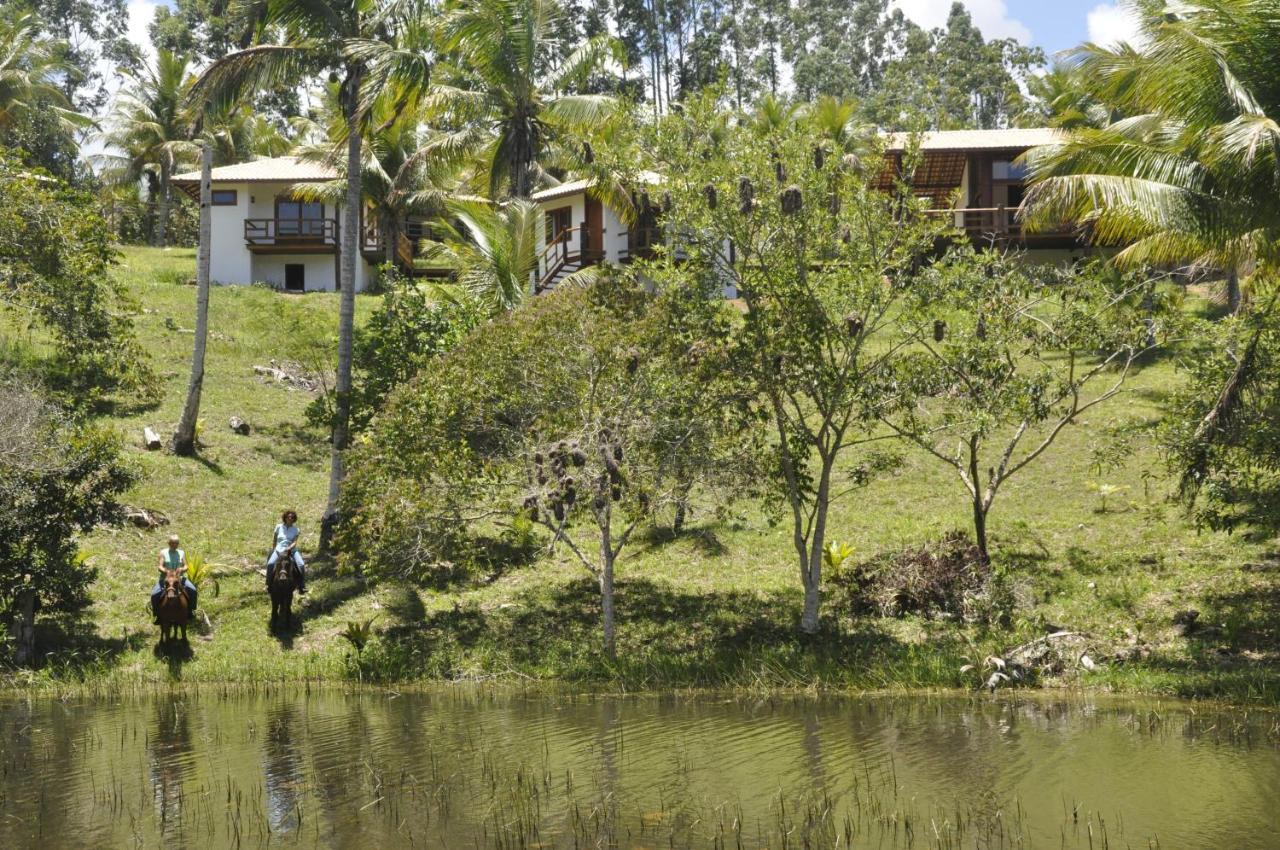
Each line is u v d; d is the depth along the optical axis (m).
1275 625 18.64
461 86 35.84
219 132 54.75
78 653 19.56
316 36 24.42
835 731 14.11
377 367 27.89
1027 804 10.53
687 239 19.92
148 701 17.05
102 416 30.77
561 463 17.77
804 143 19.52
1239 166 17.33
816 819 10.22
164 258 54.28
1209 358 20.28
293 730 14.59
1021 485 27.09
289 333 39.97
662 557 24.67
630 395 19.20
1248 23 17.88
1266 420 18.50
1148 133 20.02
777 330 19.67
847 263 19.62
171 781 11.98
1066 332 21.16
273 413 33.53
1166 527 23.53
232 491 27.73
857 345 19.86
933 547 22.16
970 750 12.83
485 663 19.47
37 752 13.43
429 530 19.77
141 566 23.39
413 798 11.18
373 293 49.91
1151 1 19.55
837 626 20.41
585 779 11.84
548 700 16.92
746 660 18.88
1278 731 13.58
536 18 35.22
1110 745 12.96
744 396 19.64
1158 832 9.59
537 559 24.81
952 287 20.25
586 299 20.67
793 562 23.84
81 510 20.31
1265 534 21.84
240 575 23.61
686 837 9.80
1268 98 18.06
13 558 19.19
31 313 30.69
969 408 20.80
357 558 21.83
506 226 30.55
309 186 46.97
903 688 17.50
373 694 17.61
